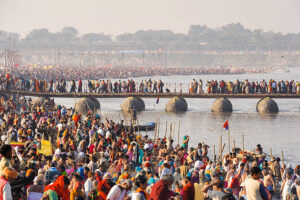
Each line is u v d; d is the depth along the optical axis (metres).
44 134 55.06
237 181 34.34
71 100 157.12
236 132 91.44
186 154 48.16
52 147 44.47
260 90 123.44
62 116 71.50
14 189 23.61
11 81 130.00
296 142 80.94
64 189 22.44
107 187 26.94
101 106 137.12
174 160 44.06
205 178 35.78
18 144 43.25
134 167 47.91
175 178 34.22
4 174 20.84
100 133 54.81
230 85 122.75
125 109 121.88
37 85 122.69
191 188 24.92
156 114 117.56
